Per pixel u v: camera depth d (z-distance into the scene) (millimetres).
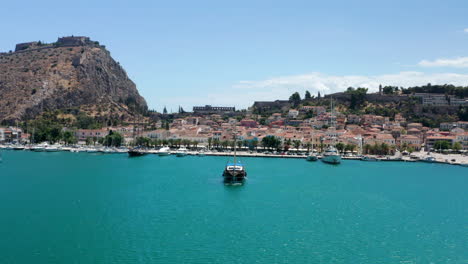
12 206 132250
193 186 171375
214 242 100438
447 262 91688
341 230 112625
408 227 116750
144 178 192250
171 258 89938
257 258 91062
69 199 143375
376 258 93125
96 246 96312
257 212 129125
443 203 148125
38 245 96438
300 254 94125
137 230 108312
